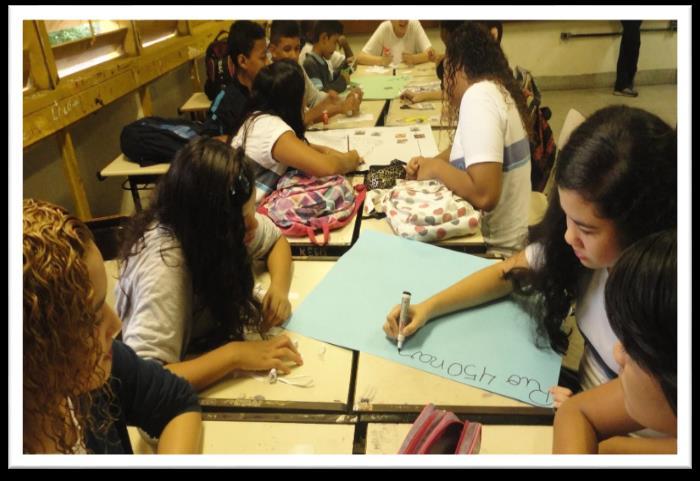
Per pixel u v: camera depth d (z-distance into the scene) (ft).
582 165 2.50
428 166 5.49
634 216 2.44
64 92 7.46
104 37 9.20
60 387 1.77
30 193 7.64
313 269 4.27
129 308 3.30
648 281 1.62
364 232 4.76
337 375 3.10
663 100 16.15
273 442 2.67
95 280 1.83
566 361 4.19
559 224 3.16
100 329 1.89
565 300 3.36
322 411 2.85
